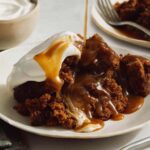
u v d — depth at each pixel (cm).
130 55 56
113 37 67
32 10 63
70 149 47
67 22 71
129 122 49
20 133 47
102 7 71
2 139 45
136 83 54
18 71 50
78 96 50
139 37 67
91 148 47
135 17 71
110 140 48
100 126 48
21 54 58
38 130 46
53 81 49
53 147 47
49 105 48
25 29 62
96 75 52
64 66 51
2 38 62
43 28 69
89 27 70
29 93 50
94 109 50
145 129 50
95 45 53
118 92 52
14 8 64
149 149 46
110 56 53
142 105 52
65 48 50
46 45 50
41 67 49
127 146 46
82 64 52
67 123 47
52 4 76
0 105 50
